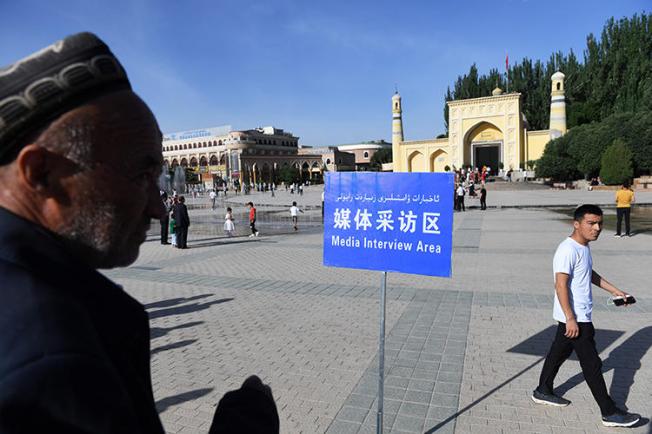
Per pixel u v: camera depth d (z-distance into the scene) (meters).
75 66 0.63
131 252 0.78
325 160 94.12
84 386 0.52
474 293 7.18
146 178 0.75
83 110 0.64
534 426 3.44
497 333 5.39
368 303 6.78
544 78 57.19
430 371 4.40
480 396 3.91
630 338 5.07
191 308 6.84
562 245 3.52
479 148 50.97
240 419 0.81
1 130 0.60
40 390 0.49
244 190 59.34
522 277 8.20
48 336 0.52
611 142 35.62
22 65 0.61
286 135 103.19
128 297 0.74
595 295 6.84
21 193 0.64
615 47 46.88
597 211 3.39
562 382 4.13
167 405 3.90
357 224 3.01
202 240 15.17
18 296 0.54
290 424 3.52
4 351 0.51
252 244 13.66
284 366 4.60
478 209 23.48
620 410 3.41
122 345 0.68
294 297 7.26
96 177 0.66
